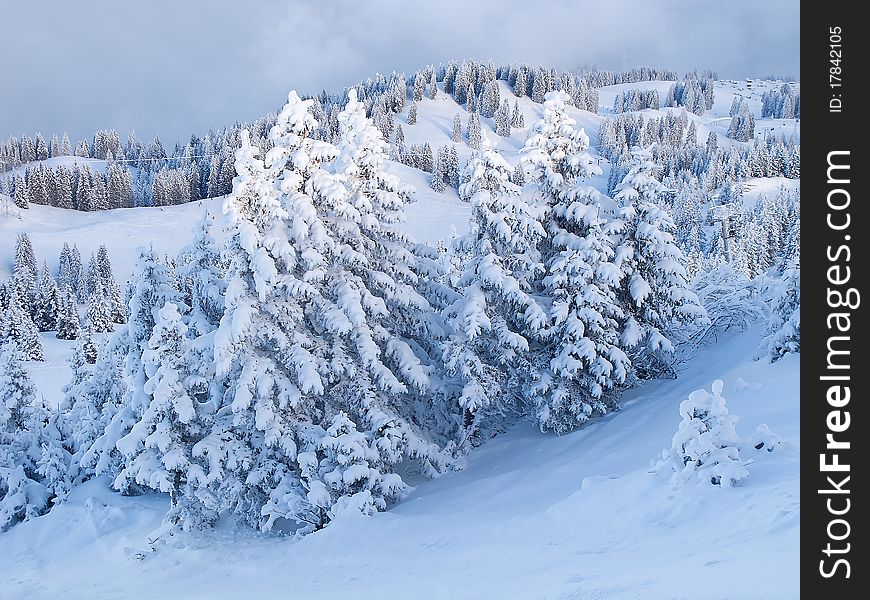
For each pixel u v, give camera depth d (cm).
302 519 1919
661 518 1211
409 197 2300
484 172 2266
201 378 2023
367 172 2220
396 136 19525
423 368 2222
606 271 2206
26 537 2497
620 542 1176
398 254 2250
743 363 2288
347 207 2122
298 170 2159
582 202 2323
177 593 1645
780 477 1181
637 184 2338
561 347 2250
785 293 2173
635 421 2123
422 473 2236
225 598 1505
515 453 2255
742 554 881
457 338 2234
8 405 2962
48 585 1972
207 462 2011
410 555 1525
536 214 2302
